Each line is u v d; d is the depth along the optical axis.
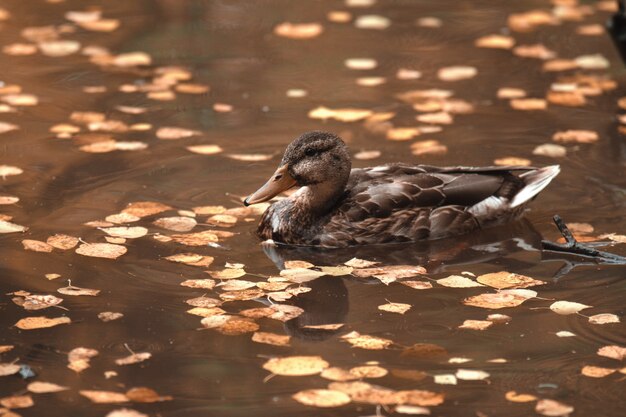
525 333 9.76
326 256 11.78
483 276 11.02
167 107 15.98
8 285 10.52
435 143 14.65
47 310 10.03
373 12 20.81
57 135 14.73
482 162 14.03
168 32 19.44
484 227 12.41
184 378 8.91
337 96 16.52
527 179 12.53
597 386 8.84
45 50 18.39
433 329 9.84
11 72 17.28
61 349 9.34
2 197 12.63
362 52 18.59
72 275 10.79
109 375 8.93
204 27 19.75
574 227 12.24
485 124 15.41
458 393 8.72
